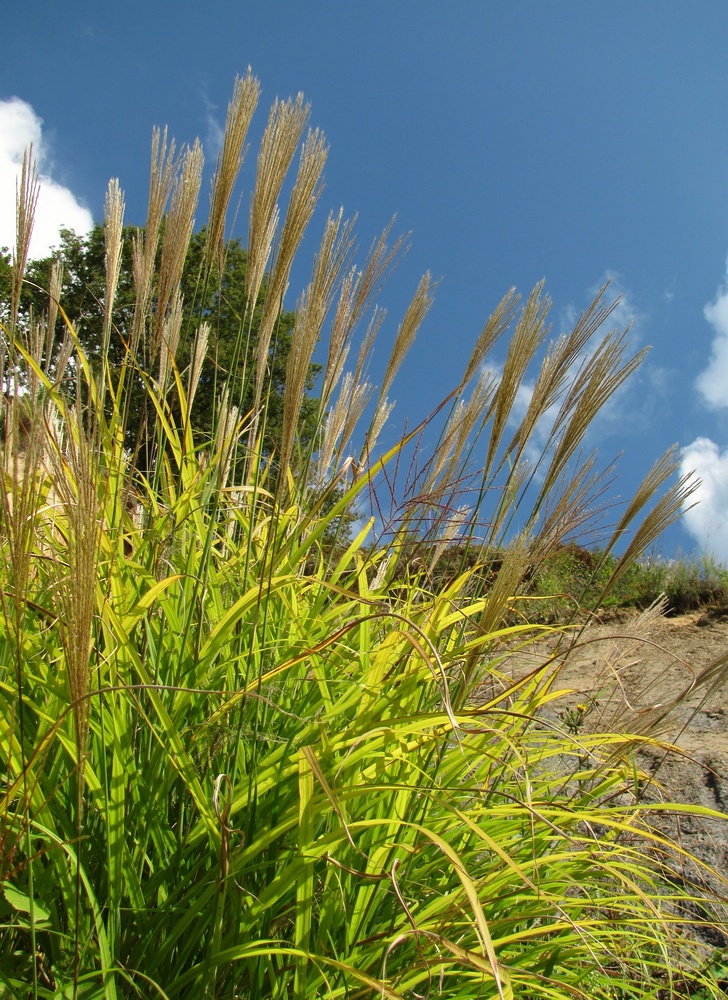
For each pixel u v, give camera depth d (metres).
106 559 1.51
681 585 6.65
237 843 1.39
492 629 1.34
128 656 1.43
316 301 1.43
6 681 1.51
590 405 1.80
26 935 1.33
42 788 1.29
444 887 1.57
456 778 1.68
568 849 1.91
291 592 1.75
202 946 1.35
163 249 2.02
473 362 2.04
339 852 1.42
